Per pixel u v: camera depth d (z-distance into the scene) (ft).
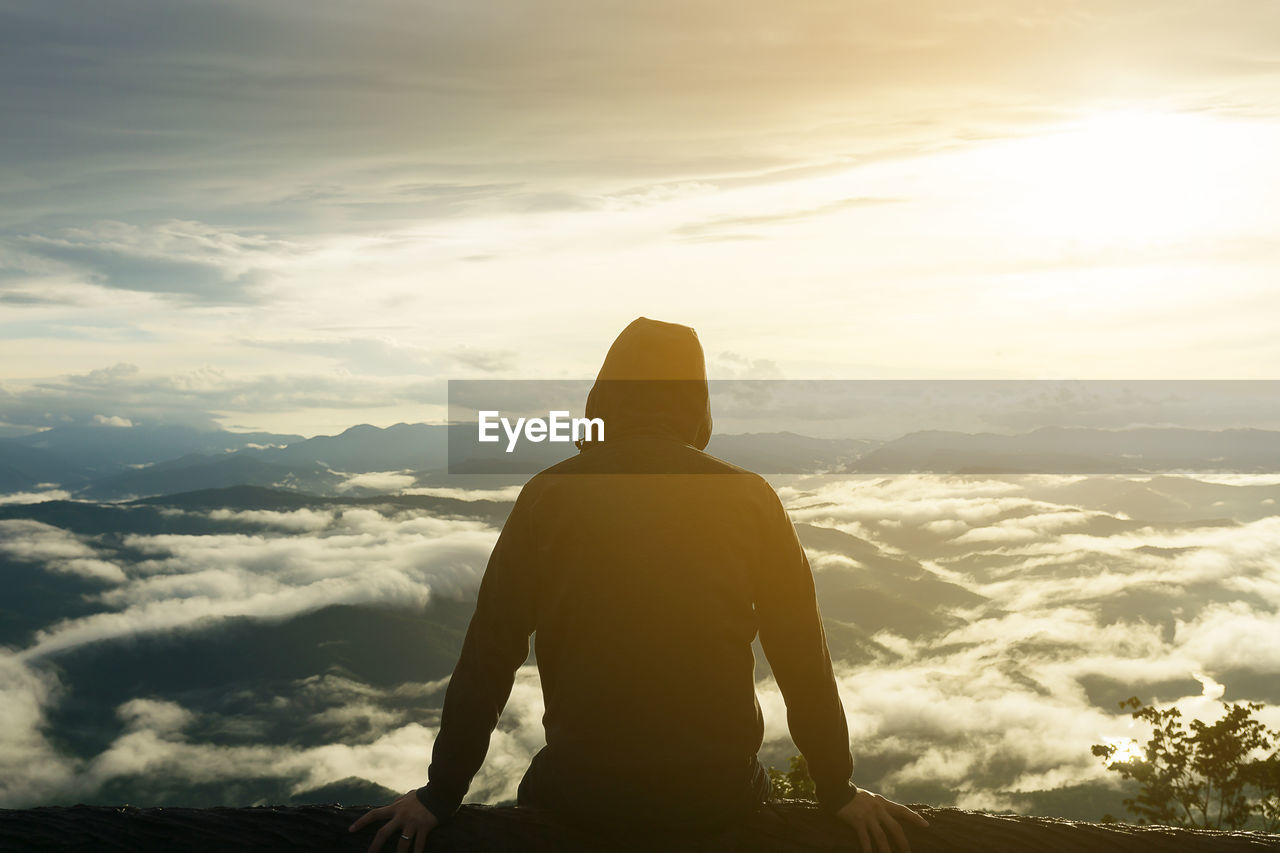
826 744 6.26
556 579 6.11
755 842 5.99
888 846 5.97
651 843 5.91
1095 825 6.41
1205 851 6.10
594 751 5.86
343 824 6.07
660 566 5.93
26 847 5.72
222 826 5.98
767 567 6.31
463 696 6.14
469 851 5.83
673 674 5.83
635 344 6.87
